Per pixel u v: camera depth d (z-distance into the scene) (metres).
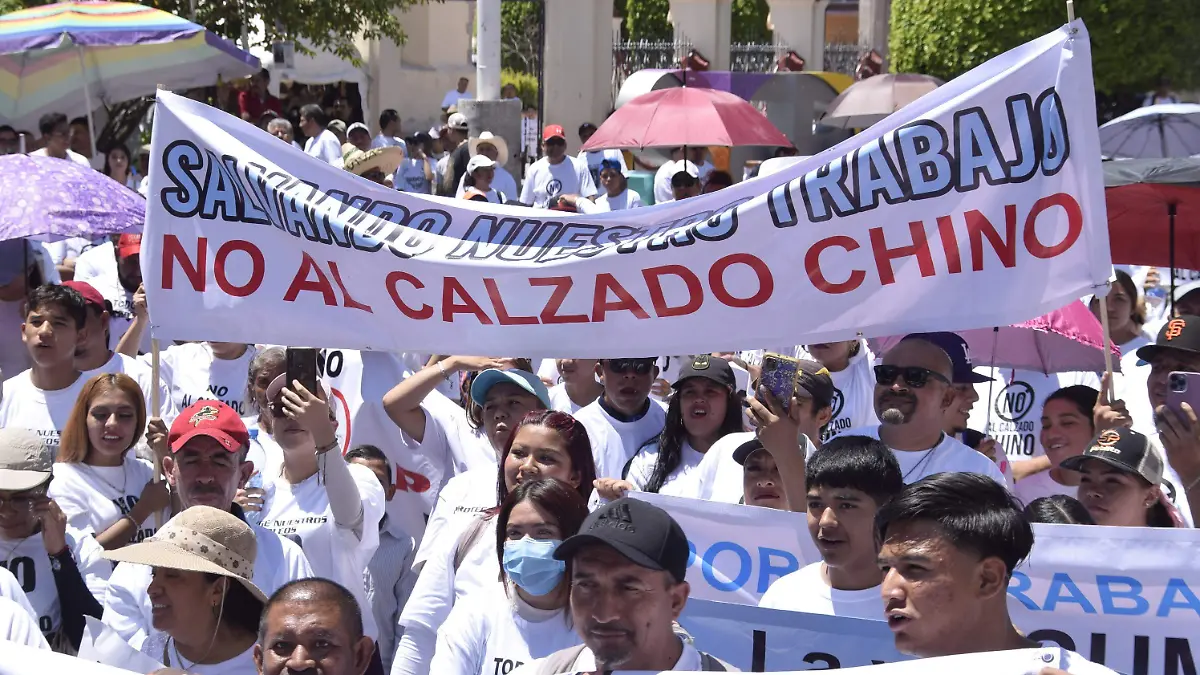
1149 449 4.72
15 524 5.01
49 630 5.05
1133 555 4.21
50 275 9.35
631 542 3.34
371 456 6.16
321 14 19.64
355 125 16.33
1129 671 4.21
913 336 5.23
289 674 3.92
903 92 18.83
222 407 5.11
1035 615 4.27
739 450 5.16
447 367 6.59
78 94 14.44
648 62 25.56
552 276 4.86
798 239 4.70
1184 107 12.88
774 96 23.16
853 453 4.13
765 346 4.77
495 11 17.81
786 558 4.66
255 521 5.46
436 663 4.30
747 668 4.12
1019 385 7.05
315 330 5.06
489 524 4.90
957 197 4.60
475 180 15.09
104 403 5.62
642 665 3.38
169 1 18.28
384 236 4.99
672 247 4.75
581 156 17.55
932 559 3.17
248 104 20.30
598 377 7.29
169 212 5.12
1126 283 7.55
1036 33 21.89
